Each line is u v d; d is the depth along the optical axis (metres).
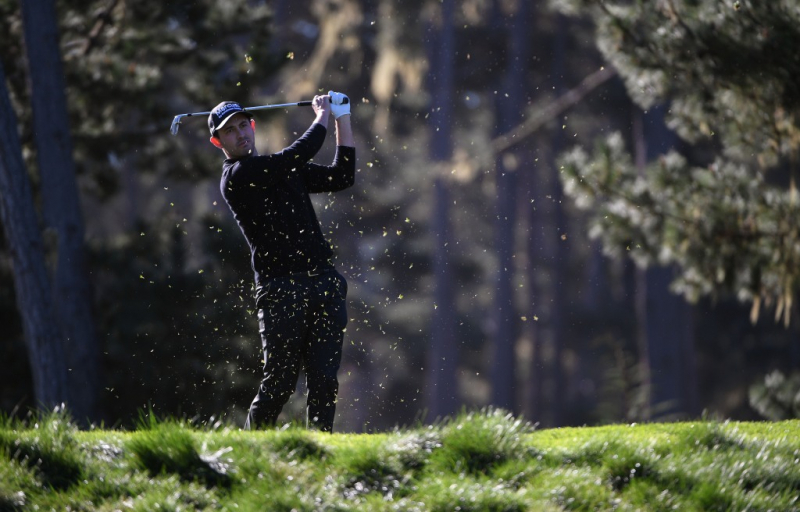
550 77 115.00
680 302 90.56
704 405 115.00
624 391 50.28
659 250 40.03
